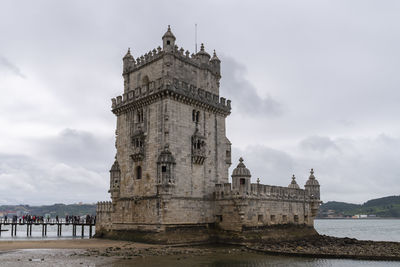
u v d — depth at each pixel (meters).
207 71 66.44
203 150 61.00
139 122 62.19
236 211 58.91
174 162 55.94
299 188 78.31
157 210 55.22
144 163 59.22
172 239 54.56
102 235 64.44
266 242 59.97
